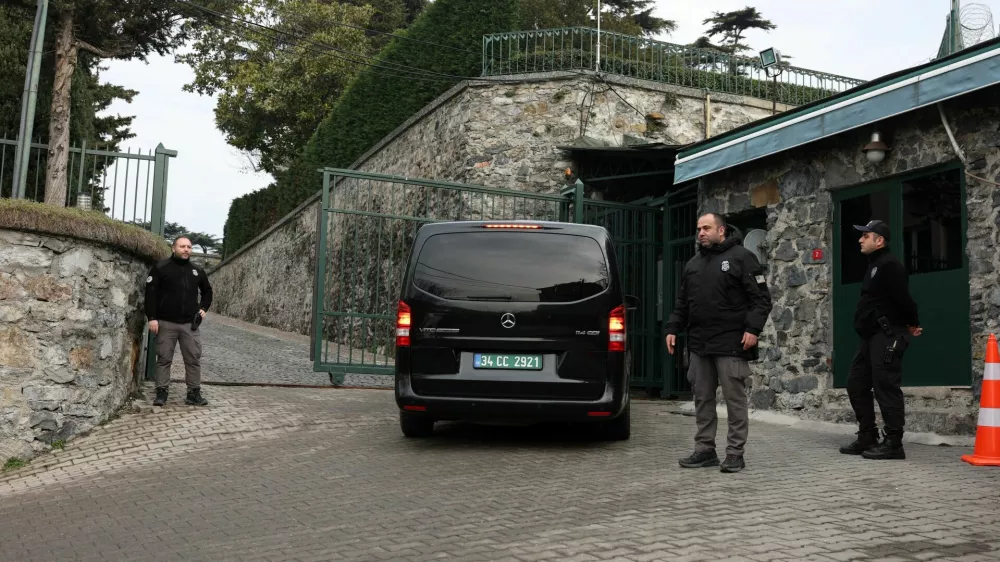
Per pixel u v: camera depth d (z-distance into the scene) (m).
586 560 3.82
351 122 24.30
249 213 35.72
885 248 6.57
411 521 4.70
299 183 28.70
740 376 6.03
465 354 6.89
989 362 6.34
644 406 11.30
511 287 6.91
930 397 7.82
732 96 16.91
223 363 14.07
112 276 8.38
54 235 7.78
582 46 16.11
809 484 5.52
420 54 20.33
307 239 26.42
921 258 8.22
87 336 7.99
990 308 7.37
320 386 11.25
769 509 4.80
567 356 6.81
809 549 3.94
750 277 6.04
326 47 27.72
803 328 9.48
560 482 5.67
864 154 8.84
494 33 17.83
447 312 6.89
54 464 7.09
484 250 7.07
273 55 35.97
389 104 21.83
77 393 7.84
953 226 7.88
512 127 15.84
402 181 11.68
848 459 6.55
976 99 7.62
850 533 4.23
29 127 9.70
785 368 9.65
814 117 8.88
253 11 34.09
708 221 6.20
